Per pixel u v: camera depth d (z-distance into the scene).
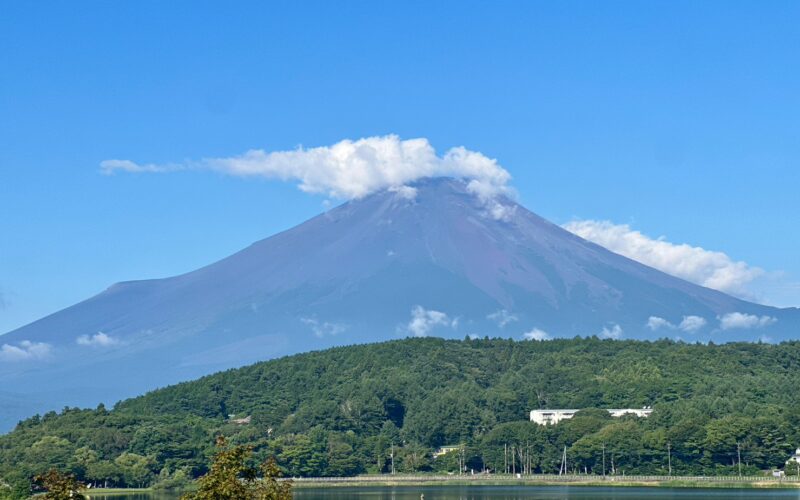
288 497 107.88
